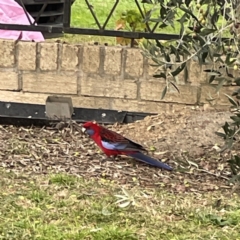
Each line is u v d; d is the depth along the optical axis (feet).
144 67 20.79
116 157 17.62
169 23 14.42
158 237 13.33
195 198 15.42
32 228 13.39
